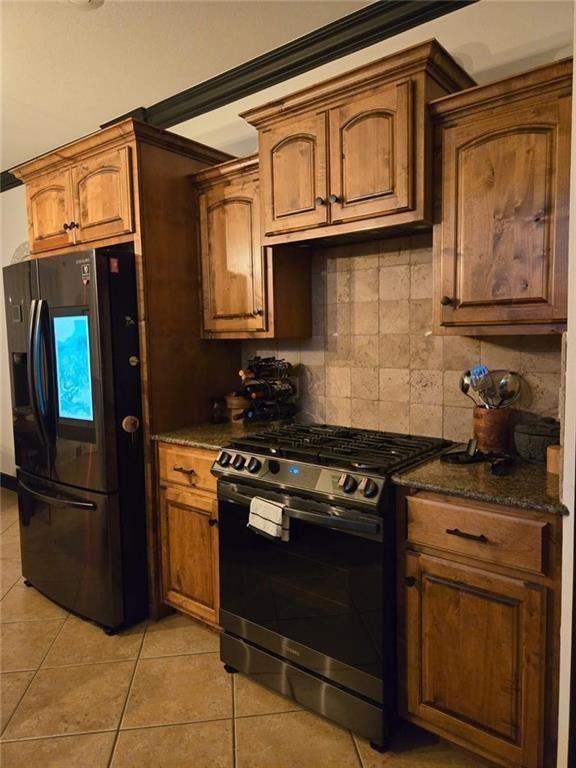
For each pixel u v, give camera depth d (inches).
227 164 95.7
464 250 70.5
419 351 90.4
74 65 104.7
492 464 69.2
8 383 174.9
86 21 90.0
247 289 97.6
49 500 102.4
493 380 79.3
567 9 73.7
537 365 78.2
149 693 79.8
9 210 169.5
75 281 93.4
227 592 84.2
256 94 108.9
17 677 83.7
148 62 104.3
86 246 105.3
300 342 106.7
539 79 62.2
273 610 77.9
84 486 96.7
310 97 79.3
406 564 66.7
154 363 98.1
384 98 72.9
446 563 63.2
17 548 135.5
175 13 88.7
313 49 97.3
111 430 93.4
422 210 71.4
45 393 100.3
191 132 120.6
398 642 68.4
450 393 87.4
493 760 61.7
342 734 71.4
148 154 95.3
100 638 94.9
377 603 66.0
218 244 101.2
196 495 91.8
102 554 95.1
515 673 58.8
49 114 126.7
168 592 99.8
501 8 78.6
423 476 66.4
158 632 96.9
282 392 104.3
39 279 100.9
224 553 84.0
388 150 73.1
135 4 86.1
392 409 94.6
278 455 78.3
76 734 71.6
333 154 78.7
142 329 96.3
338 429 96.6
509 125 65.5
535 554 56.2
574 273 50.8
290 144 83.5
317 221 81.7
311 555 72.1
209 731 72.1
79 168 103.7
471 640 61.9
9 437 177.9
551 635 56.2
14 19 89.2
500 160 66.5
